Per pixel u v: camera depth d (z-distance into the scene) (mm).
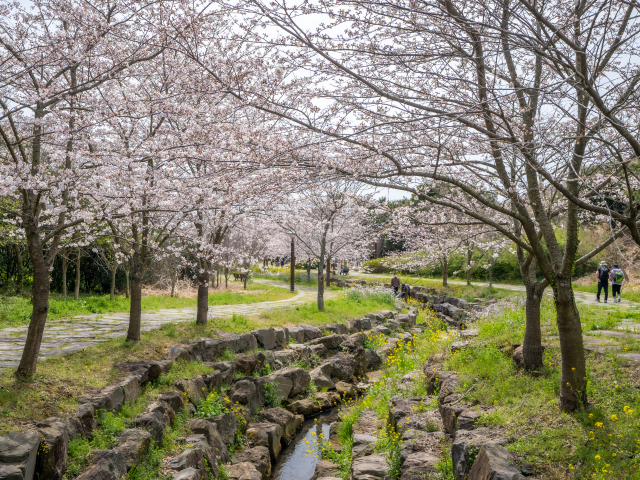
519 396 6176
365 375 13789
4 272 19406
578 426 5023
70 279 22812
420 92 4598
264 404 9930
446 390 7273
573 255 5305
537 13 3652
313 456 8523
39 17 6770
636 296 16938
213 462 6652
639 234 4141
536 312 6953
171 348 9094
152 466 5828
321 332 14758
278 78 4871
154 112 7172
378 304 21953
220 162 5215
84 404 5852
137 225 8719
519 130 4613
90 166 7309
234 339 10883
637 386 5527
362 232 22969
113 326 11305
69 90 6566
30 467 4328
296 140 4949
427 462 5680
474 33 4074
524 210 5344
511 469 4301
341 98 4984
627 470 4094
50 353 7891
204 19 5684
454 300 24609
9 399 5422
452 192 6609
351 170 4645
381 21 4402
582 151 5004
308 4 4258
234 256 10930
